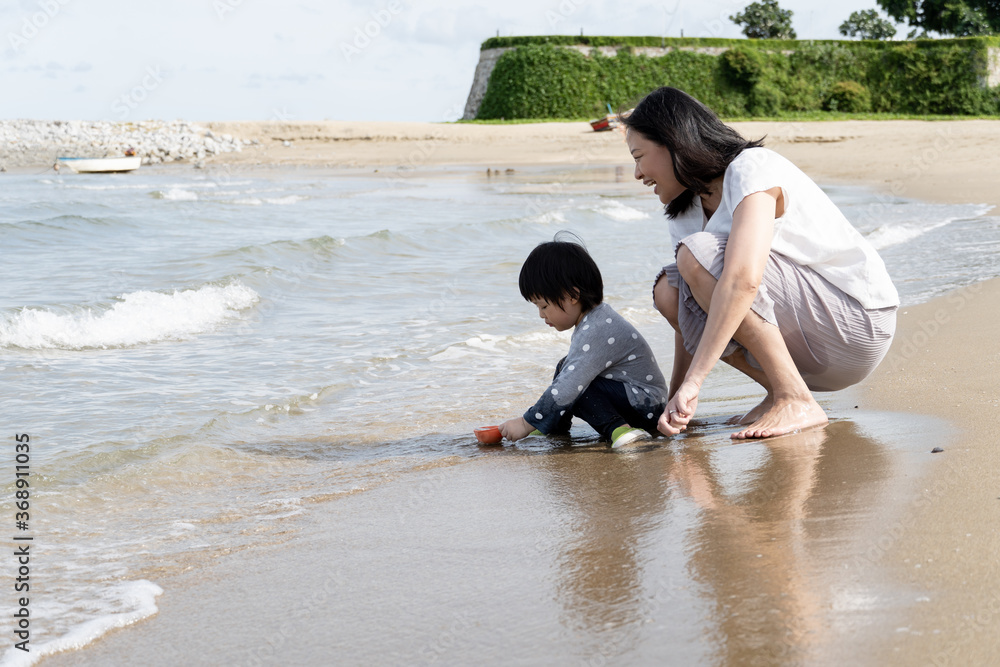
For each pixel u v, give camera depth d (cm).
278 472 265
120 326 499
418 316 534
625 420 279
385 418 325
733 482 206
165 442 295
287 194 1702
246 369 408
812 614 134
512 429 279
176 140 3591
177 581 181
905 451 216
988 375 297
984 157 1839
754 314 236
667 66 4334
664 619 139
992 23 4759
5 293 600
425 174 2373
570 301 273
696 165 240
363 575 175
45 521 226
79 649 151
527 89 4381
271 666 139
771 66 4312
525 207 1347
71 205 1387
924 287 520
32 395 362
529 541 184
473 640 140
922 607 133
